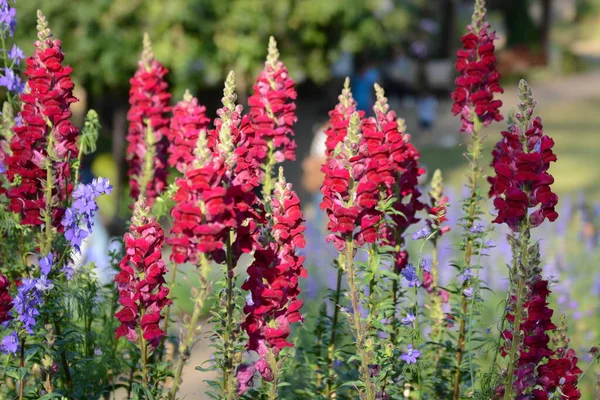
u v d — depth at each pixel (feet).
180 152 16.44
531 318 12.72
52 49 14.32
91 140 15.84
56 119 14.24
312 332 15.99
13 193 14.25
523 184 12.34
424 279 16.62
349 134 12.78
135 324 13.00
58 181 14.64
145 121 19.33
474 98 16.43
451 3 125.29
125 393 20.24
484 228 16.07
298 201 12.26
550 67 143.43
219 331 13.15
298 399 16.01
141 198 12.76
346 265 13.60
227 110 12.82
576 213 40.60
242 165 12.14
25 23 49.11
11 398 14.26
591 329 28.30
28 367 14.83
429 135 91.56
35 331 13.84
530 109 12.27
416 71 117.80
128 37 50.47
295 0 53.47
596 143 79.61
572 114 100.48
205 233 10.88
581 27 213.46
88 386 14.70
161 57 50.49
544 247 33.76
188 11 49.37
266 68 17.02
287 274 12.20
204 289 11.41
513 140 12.37
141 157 19.38
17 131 14.11
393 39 63.87
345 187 12.80
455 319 15.90
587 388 24.35
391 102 115.03
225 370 12.86
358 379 14.62
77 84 54.90
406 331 14.98
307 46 57.21
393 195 15.17
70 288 14.29
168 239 11.09
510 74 138.31
